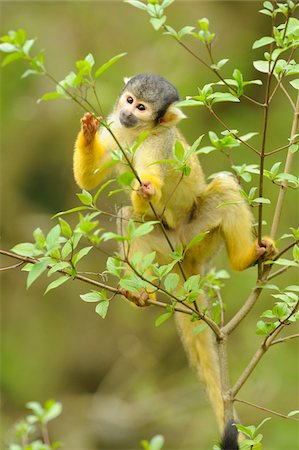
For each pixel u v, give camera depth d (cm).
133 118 739
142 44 1812
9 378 1767
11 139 1916
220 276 715
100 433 1655
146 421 1634
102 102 1034
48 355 1856
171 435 1585
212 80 1706
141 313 1811
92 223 510
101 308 537
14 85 1839
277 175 576
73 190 1947
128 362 1798
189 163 766
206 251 801
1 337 1845
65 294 1930
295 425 1369
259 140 1677
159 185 684
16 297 1909
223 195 782
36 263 508
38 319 1894
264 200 567
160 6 560
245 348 1536
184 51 1755
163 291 553
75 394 1827
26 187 1958
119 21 1859
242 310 614
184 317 821
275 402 1438
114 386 1772
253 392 1449
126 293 658
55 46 1866
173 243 792
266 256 657
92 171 714
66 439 1645
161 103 744
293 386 1456
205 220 789
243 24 1842
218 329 600
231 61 1750
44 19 1906
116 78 1725
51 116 1903
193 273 811
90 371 1873
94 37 1853
